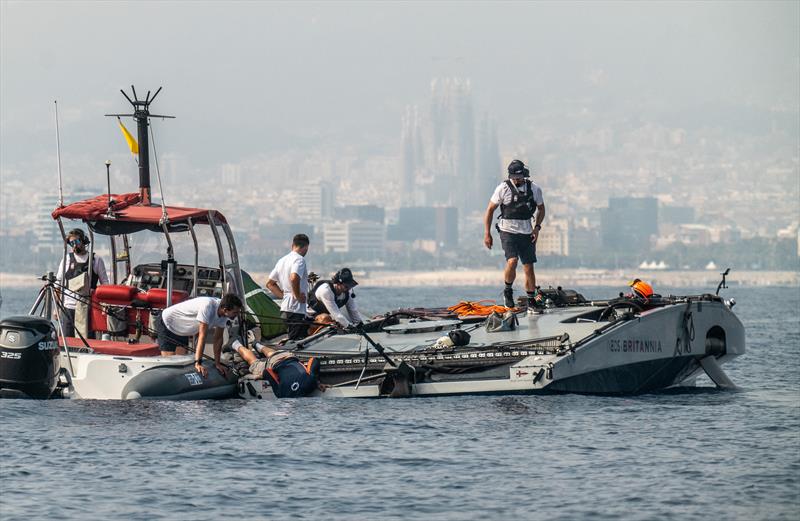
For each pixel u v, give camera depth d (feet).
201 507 135.03
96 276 227.40
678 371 226.17
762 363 310.45
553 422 185.88
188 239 224.33
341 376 210.79
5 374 196.24
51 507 134.62
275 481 147.43
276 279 230.27
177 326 209.36
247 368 213.05
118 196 232.73
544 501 137.18
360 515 131.64
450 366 207.31
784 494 138.72
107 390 203.00
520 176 235.81
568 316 224.53
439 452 163.94
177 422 185.37
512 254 235.40
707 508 133.08
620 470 152.35
